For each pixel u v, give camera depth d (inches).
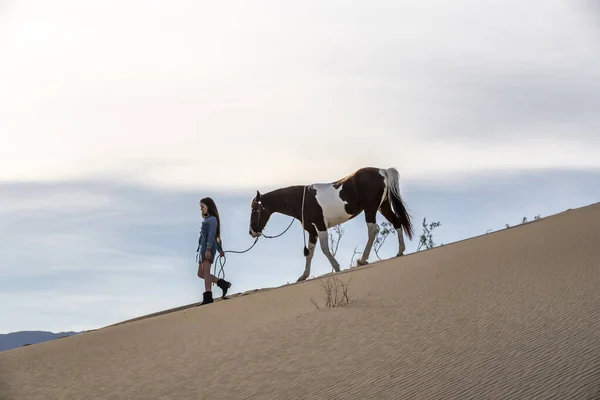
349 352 404.8
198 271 740.7
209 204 742.5
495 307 441.7
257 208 879.1
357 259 852.0
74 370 482.3
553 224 711.7
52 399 419.8
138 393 403.2
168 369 440.5
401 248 860.0
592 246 561.6
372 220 852.6
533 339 368.2
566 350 342.6
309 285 656.4
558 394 297.6
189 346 489.4
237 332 501.4
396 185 860.0
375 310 488.1
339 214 861.8
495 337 383.2
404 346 397.7
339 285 610.5
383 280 594.6
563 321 388.2
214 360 439.2
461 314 440.5
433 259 652.7
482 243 689.0
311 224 866.8
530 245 617.0
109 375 453.4
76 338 605.0
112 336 576.1
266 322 514.6
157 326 584.4
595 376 306.2
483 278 524.4
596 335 355.3
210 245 732.0
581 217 721.6
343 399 337.4
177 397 383.2
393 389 337.7
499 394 309.3
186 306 781.3
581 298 426.3
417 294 513.7
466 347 376.2
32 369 503.2
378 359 383.6
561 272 498.6
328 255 863.1
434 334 409.4
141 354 493.7
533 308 424.5
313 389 356.8
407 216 861.8
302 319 497.4
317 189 869.8
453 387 326.6
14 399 431.2
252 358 427.8
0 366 526.9
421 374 349.7
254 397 361.4
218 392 378.6
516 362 340.8
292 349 430.9
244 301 641.6
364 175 858.8
